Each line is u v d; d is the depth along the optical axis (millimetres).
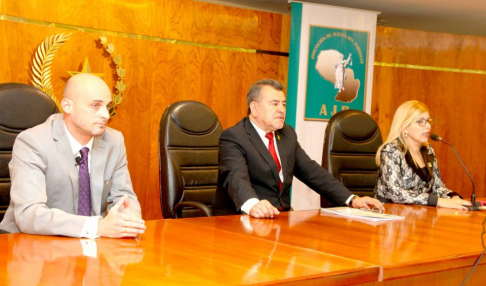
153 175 5242
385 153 3289
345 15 5902
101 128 2115
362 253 1696
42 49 4527
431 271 1669
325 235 1975
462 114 6852
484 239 2057
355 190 3361
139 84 5098
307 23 5758
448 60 6797
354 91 6004
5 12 4402
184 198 3045
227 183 2617
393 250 1769
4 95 2377
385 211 2699
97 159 2209
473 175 6895
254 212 2320
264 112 2793
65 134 2143
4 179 2369
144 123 5152
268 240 1832
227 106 5656
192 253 1581
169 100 5293
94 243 1667
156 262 1455
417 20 6629
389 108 6641
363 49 5996
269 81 2834
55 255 1498
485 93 6891
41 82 4527
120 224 1749
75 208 2164
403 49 6641
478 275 2145
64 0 4656
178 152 3062
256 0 5898
